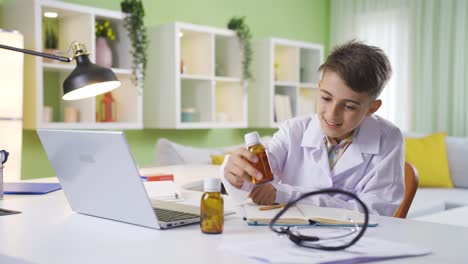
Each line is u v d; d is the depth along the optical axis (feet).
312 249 2.49
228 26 13.44
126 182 3.09
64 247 2.66
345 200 4.83
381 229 3.08
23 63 9.55
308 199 4.30
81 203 3.60
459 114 14.73
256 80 14.19
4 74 8.80
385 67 4.21
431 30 15.12
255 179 3.52
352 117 4.09
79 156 3.31
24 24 9.71
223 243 2.71
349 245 2.43
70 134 3.25
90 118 10.34
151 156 12.75
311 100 15.39
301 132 5.31
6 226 3.23
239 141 14.87
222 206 2.99
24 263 2.43
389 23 15.88
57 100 10.85
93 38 10.16
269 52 13.85
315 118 5.26
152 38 12.19
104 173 3.21
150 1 12.46
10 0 10.08
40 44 9.50
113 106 11.23
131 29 10.84
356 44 4.26
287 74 14.85
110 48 11.20
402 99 15.70
